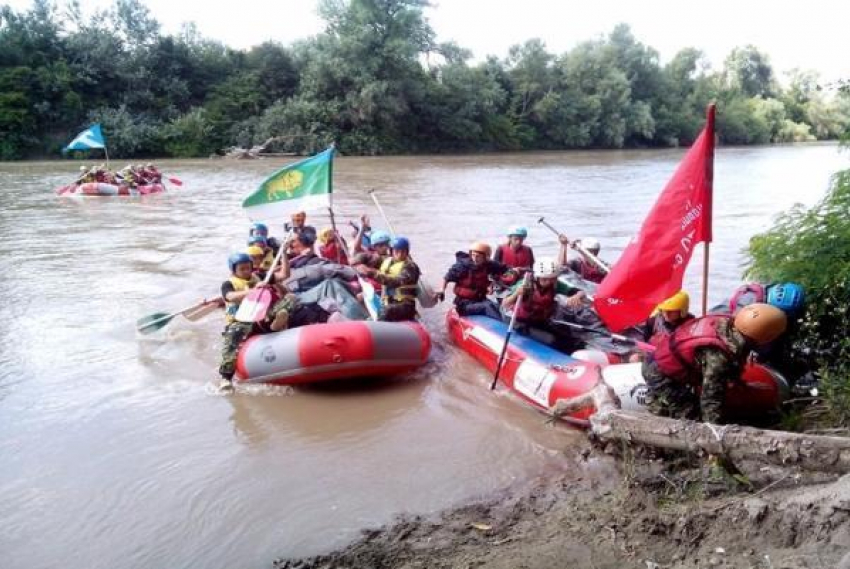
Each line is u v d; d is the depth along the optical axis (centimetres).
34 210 1775
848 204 541
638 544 341
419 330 654
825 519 308
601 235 1383
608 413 414
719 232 1377
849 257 512
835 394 458
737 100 6862
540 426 532
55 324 789
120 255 1188
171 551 377
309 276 804
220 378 638
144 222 1570
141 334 753
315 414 563
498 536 374
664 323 568
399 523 398
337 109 4522
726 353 403
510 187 2403
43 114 4084
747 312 401
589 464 463
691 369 424
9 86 4019
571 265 865
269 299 645
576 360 566
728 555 314
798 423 455
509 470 461
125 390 604
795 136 7244
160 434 520
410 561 354
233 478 454
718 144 6631
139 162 3784
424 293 770
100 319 812
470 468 466
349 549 371
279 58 4853
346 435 521
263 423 543
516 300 657
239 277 680
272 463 475
